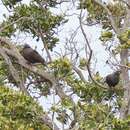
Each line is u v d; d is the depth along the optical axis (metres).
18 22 21.72
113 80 19.08
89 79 19.52
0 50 19.41
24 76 20.72
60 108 16.30
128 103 19.03
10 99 16.16
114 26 20.41
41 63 19.23
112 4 21.20
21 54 19.58
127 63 19.62
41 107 16.48
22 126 15.36
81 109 16.70
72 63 19.09
